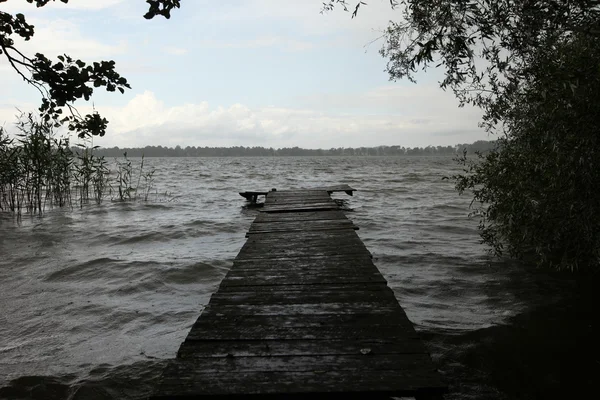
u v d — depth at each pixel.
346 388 2.37
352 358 2.73
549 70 4.58
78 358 4.32
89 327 5.10
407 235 10.72
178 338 4.78
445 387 2.36
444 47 4.52
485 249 8.93
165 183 30.12
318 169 58.69
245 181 33.03
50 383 3.83
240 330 3.19
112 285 6.70
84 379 3.89
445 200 18.84
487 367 4.03
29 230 11.46
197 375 2.53
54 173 15.47
